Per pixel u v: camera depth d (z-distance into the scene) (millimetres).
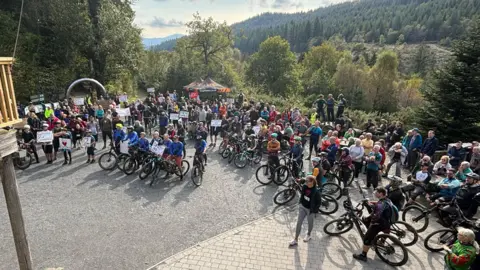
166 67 46281
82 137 15719
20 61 23812
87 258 7090
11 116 5211
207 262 7023
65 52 29328
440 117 16328
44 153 14508
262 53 56781
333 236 8195
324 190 10555
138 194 10523
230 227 8609
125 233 8133
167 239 7918
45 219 8695
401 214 9328
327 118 20953
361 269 6820
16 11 27719
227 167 13727
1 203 9578
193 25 45625
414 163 12969
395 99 49031
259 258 7195
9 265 6824
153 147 11688
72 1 29859
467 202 7863
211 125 16906
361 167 11766
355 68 55188
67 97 23719
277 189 11375
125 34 33031
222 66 47188
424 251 7430
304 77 67938
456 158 11781
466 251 5336
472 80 15711
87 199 10016
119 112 18719
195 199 10305
